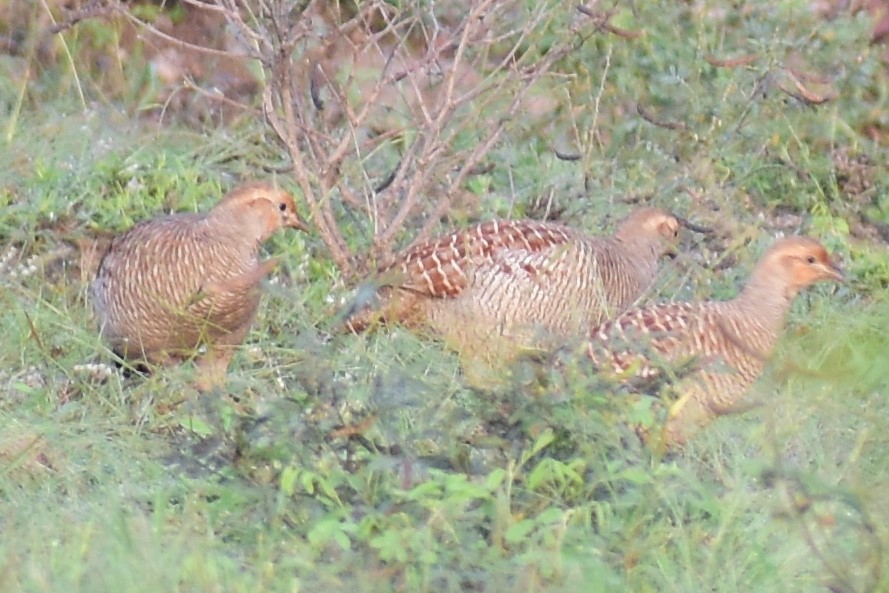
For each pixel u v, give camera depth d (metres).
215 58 19.42
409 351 13.79
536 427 10.95
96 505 10.98
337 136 17.11
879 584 9.88
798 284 12.58
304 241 15.70
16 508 11.02
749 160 17.19
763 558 10.36
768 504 10.95
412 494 10.30
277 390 13.15
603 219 16.55
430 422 11.10
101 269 13.70
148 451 11.91
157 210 16.23
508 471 10.61
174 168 16.92
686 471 11.07
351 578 10.11
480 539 10.57
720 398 12.05
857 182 17.16
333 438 10.86
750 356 12.23
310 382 11.06
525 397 10.95
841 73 17.78
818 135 17.53
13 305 13.99
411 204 15.04
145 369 13.91
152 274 13.24
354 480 10.63
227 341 13.58
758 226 16.09
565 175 16.92
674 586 10.12
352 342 13.73
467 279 13.93
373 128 17.50
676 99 17.48
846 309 14.55
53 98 18.67
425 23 18.30
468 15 15.50
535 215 16.52
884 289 15.23
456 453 10.85
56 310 13.98
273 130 15.85
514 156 17.20
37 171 16.42
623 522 10.65
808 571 10.38
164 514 10.64
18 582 9.97
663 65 17.78
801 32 18.08
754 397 12.16
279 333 14.34
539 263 13.91
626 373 11.55
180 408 12.25
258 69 19.08
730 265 15.54
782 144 17.41
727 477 11.45
